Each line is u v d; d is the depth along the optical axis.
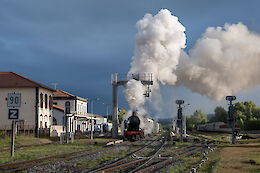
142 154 19.03
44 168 12.05
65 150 21.64
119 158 16.05
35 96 41.25
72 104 65.00
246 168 12.10
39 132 40.22
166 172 11.16
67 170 11.80
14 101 41.00
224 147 25.58
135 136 35.97
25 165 12.95
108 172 10.97
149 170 11.59
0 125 40.25
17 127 39.47
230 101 31.83
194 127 119.62
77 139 39.47
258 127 68.00
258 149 22.08
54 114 57.22
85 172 11.22
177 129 69.12
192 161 14.86
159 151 20.61
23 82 41.84
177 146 26.92
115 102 42.72
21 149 22.45
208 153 19.69
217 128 78.62
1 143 27.00
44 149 22.61
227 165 13.05
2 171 10.77
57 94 66.50
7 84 41.06
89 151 20.75
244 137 43.72
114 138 42.28
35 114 40.88
